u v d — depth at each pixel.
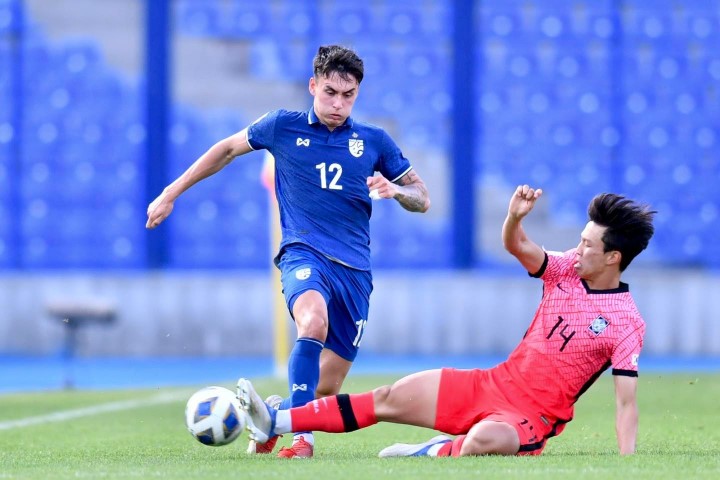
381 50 68.06
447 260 66.75
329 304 20.58
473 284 63.97
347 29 68.12
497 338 63.94
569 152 68.19
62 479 15.89
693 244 68.38
